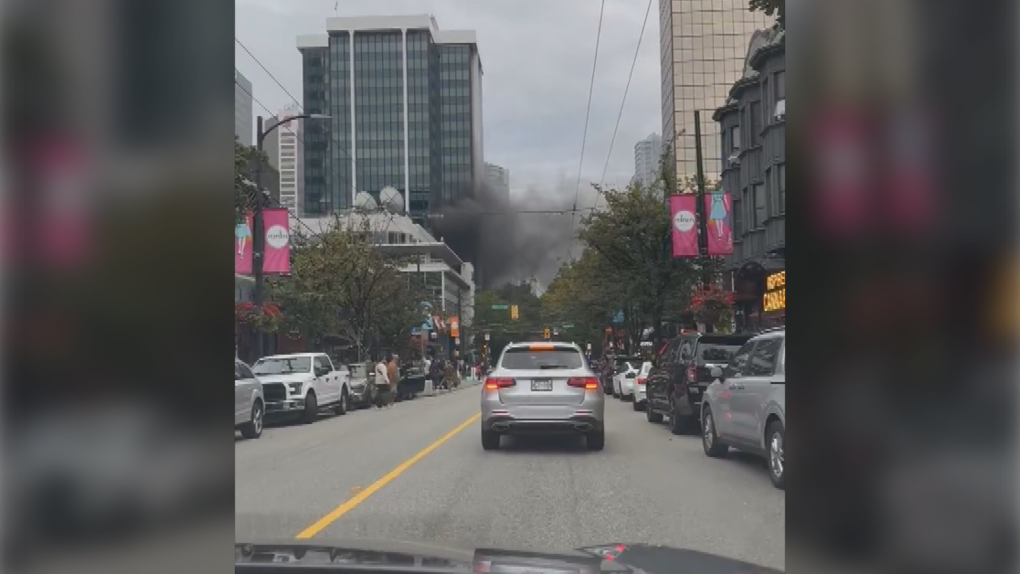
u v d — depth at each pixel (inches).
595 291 1328.7
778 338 409.7
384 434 689.6
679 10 2610.7
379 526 314.0
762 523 315.3
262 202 1023.0
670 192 1233.4
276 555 122.7
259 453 567.2
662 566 125.3
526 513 337.4
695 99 2576.3
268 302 1199.6
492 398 525.0
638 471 447.8
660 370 707.4
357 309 1457.9
